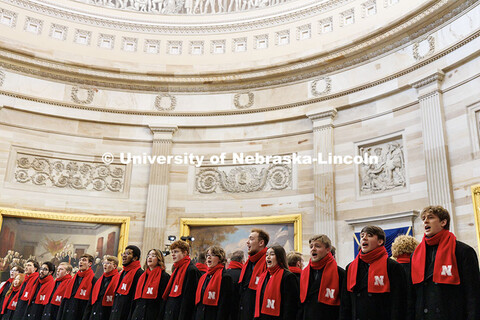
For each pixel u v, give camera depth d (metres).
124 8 17.38
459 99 11.41
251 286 5.79
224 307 5.92
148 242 14.62
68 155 15.28
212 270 6.20
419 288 4.61
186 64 16.88
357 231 12.77
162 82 16.11
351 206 13.17
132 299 6.94
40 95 15.20
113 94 16.11
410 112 12.62
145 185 15.55
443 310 4.35
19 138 14.73
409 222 11.70
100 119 15.73
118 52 16.86
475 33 11.02
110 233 14.85
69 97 15.59
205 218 14.98
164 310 6.44
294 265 6.43
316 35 15.71
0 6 15.59
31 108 14.97
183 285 6.37
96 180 15.38
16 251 13.71
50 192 14.77
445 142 11.41
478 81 11.04
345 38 14.27
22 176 14.55
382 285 4.73
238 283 6.16
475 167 10.70
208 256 6.30
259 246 6.06
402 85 12.79
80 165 15.38
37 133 15.05
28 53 14.87
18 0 15.95
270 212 14.55
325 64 14.58
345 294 4.98
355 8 15.05
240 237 14.43
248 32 16.92
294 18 16.31
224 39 17.06
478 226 10.16
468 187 10.73
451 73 11.74
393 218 11.95
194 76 16.05
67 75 15.64
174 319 6.22
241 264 6.73
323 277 5.22
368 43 13.60
